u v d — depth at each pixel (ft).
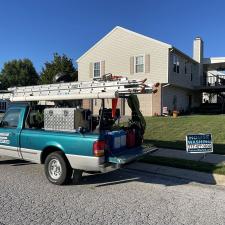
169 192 22.02
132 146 25.99
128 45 87.25
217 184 23.97
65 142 23.18
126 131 25.39
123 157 22.35
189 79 98.99
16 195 21.13
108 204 19.49
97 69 93.30
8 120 27.78
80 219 17.10
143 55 84.74
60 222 16.67
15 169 28.53
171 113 83.15
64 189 22.67
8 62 196.24
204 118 64.85
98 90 24.38
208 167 27.68
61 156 23.49
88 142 22.15
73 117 23.17
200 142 29.96
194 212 18.19
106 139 22.40
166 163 29.60
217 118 63.82
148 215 17.70
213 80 125.59
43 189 22.57
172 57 84.38
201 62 108.37
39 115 26.27
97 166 21.84
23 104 27.30
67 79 35.83
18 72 194.49
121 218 17.25
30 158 25.80
